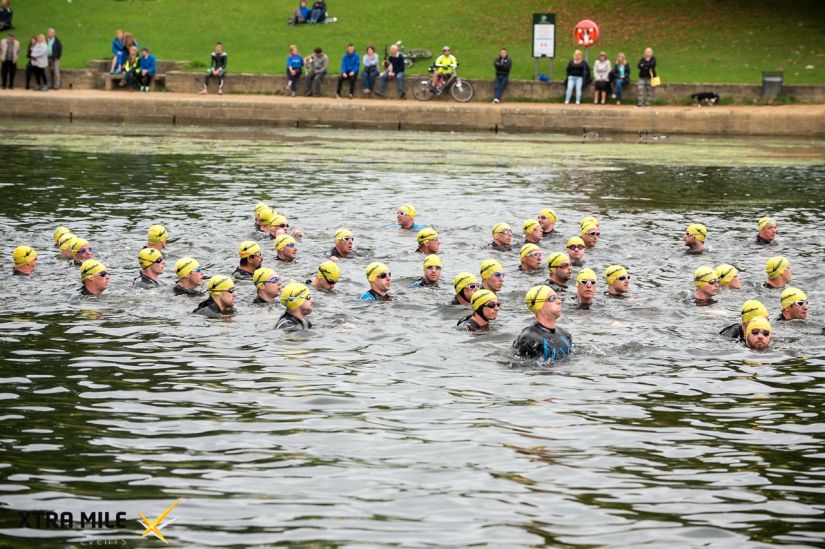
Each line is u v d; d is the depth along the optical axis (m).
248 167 35.34
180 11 66.56
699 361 14.35
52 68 55.31
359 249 22.14
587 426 11.63
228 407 12.08
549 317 14.43
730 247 22.81
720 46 57.31
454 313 16.77
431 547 8.62
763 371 13.89
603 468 10.41
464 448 10.88
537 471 10.30
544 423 11.72
